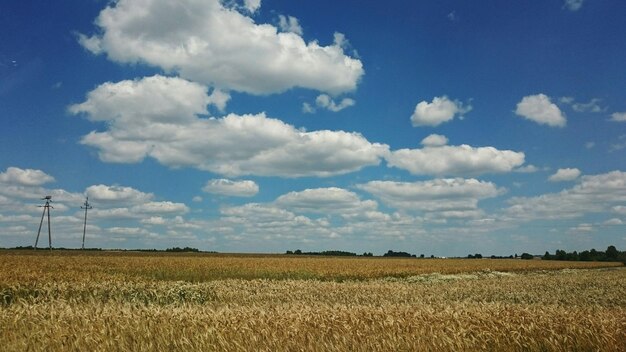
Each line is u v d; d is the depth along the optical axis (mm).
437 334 10211
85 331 9516
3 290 22375
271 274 45688
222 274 43688
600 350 10445
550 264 102000
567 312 13578
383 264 69625
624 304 24328
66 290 23922
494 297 27719
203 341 9016
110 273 37062
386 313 12406
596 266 101062
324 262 67938
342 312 12469
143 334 9531
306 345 9344
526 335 10828
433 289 31391
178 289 24672
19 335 9703
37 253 90375
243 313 11719
